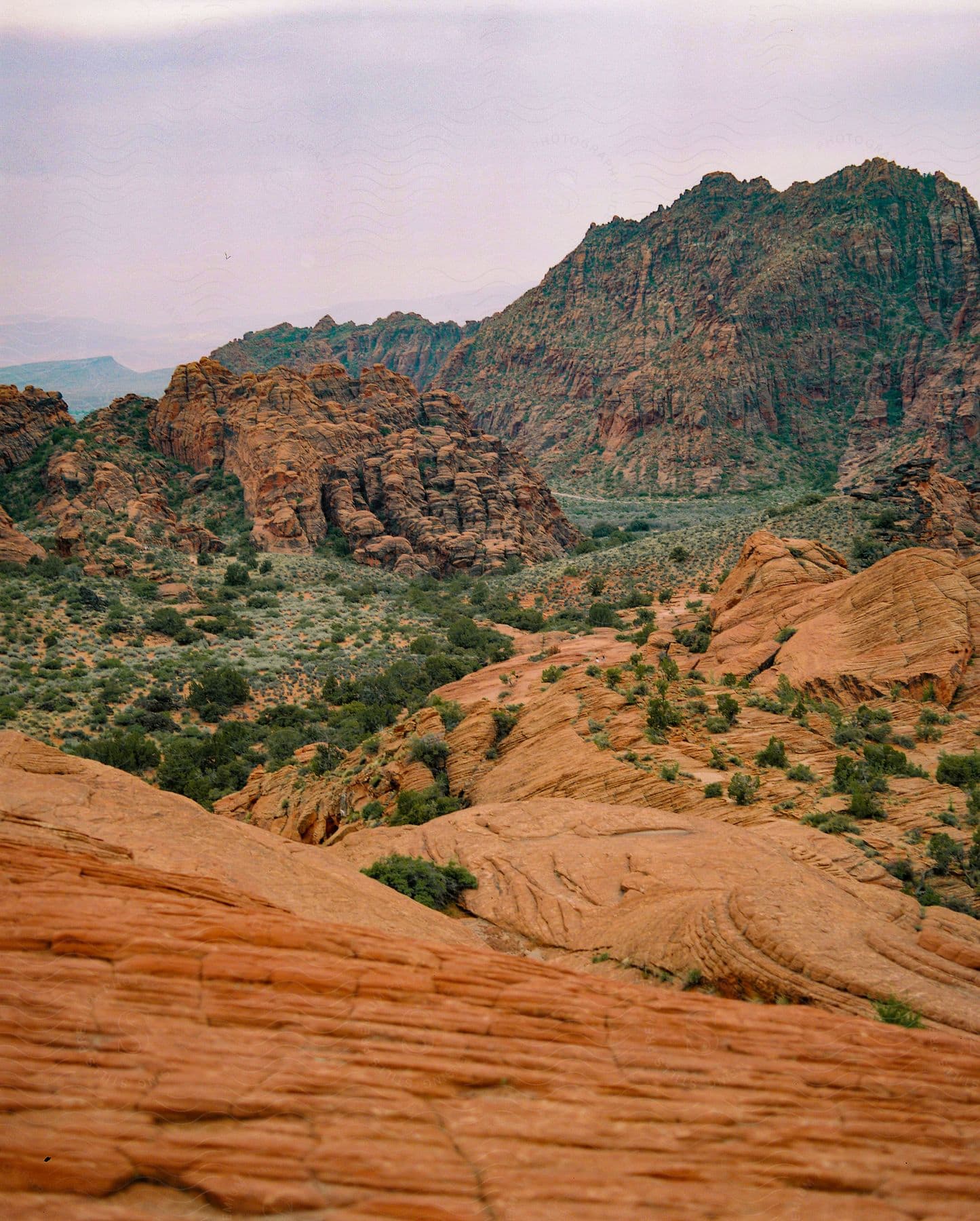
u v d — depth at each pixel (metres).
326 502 149.88
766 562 67.19
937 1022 12.05
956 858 25.58
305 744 64.00
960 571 50.19
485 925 23.03
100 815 13.14
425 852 28.36
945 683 43.72
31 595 94.94
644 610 96.69
